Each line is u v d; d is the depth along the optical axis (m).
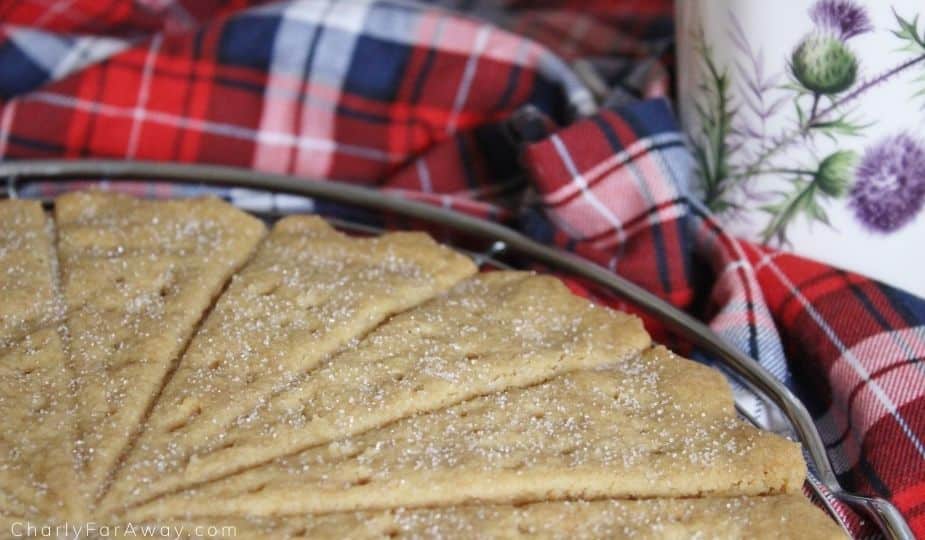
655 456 0.34
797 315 0.38
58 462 0.33
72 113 0.43
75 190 0.42
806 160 0.37
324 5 0.43
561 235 0.40
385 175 0.44
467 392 0.35
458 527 0.33
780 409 0.35
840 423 0.36
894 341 0.36
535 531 0.33
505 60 0.43
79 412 0.34
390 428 0.34
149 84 0.43
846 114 0.36
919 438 0.35
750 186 0.39
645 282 0.39
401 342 0.36
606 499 0.33
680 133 0.40
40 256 0.38
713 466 0.34
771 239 0.39
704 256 0.40
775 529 0.33
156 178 0.41
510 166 0.43
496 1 0.47
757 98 0.37
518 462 0.34
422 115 0.43
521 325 0.37
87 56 0.44
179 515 0.33
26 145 0.43
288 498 0.33
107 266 0.38
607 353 0.36
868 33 0.35
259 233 0.39
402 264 0.38
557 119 0.43
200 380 0.35
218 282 0.38
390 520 0.33
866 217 0.37
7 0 0.45
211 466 0.33
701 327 0.37
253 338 0.36
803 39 0.36
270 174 0.40
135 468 0.33
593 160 0.39
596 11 0.46
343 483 0.33
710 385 0.35
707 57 0.38
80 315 0.37
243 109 0.44
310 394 0.35
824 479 0.34
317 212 0.42
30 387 0.35
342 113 0.44
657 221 0.39
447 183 0.43
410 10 0.44
